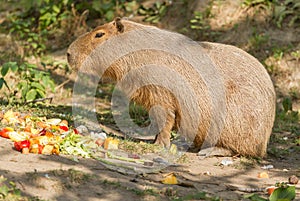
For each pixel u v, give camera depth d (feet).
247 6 63.62
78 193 25.66
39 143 30.86
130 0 69.26
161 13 66.18
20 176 26.09
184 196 26.89
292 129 45.75
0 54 62.18
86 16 67.41
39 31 67.97
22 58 61.46
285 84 55.52
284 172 34.09
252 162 35.65
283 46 58.90
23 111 40.65
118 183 27.14
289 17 61.67
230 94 35.76
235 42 60.90
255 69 36.63
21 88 48.62
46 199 24.49
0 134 32.32
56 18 68.33
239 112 35.73
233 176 32.22
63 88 56.24
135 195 26.12
